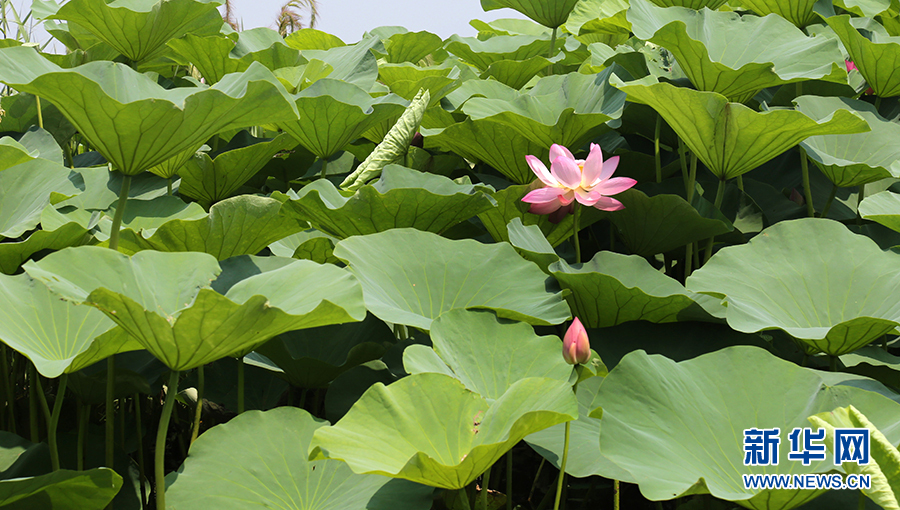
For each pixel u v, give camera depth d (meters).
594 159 2.40
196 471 1.71
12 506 1.60
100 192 3.04
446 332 1.90
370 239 2.28
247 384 2.50
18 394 2.79
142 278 1.71
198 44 3.84
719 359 1.85
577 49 4.63
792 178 3.33
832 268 2.27
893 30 3.91
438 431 1.58
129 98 2.10
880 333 1.93
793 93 3.37
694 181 2.93
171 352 1.48
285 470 1.75
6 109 3.43
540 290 2.21
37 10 4.13
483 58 4.83
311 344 2.44
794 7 3.60
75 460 2.14
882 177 2.66
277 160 3.57
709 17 3.30
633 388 1.73
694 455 1.61
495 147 3.14
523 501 2.49
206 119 1.72
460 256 2.32
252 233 2.45
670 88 2.43
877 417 1.65
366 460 1.42
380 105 3.02
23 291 1.82
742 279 2.25
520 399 1.59
